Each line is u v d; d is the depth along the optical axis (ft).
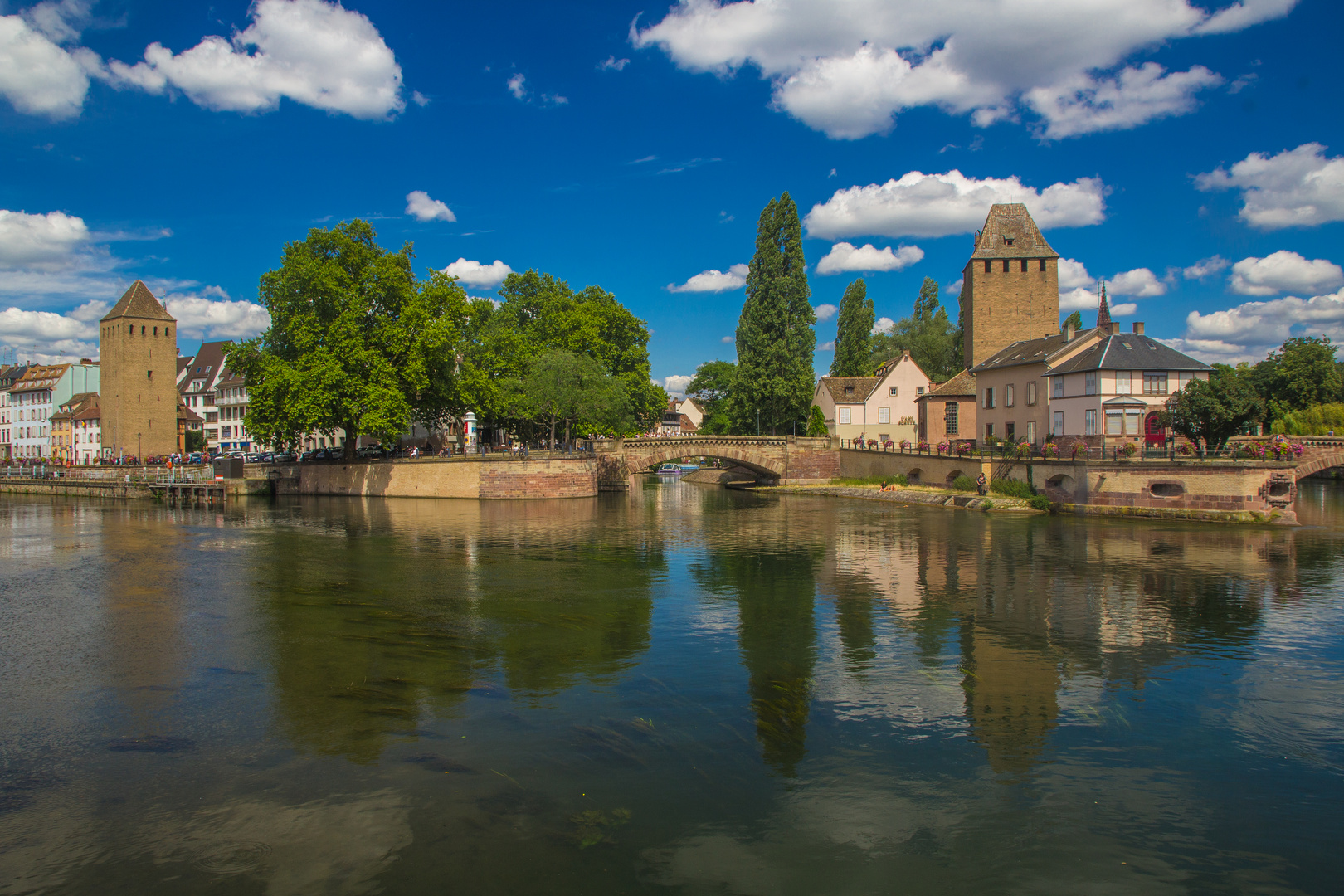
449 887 27.25
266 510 166.40
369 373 176.96
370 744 39.01
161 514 161.99
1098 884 27.89
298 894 26.99
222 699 45.44
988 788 34.68
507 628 61.26
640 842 30.14
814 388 251.60
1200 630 60.75
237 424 351.46
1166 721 42.42
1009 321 226.79
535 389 209.26
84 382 363.56
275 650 55.16
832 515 147.95
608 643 56.95
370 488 200.23
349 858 29.07
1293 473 122.11
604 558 96.43
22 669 51.47
